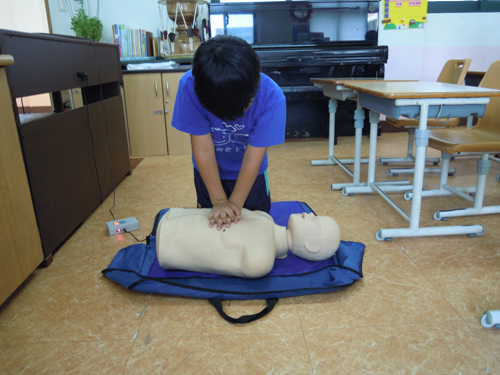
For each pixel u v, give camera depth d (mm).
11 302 1277
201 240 1283
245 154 1261
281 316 1186
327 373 970
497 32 3914
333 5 3475
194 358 1026
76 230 1824
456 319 1159
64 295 1312
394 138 3764
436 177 2551
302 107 3758
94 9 3480
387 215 1943
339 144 3553
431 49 3926
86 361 1021
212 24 3455
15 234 1271
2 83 1222
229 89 857
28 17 3447
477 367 981
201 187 1590
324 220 1391
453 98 1498
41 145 1460
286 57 3234
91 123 1998
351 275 1316
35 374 980
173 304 1254
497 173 2590
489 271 1413
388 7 3684
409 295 1278
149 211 2049
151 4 3479
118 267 1405
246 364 1003
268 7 3439
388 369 979
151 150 3262
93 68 2066
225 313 1187
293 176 2627
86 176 1916
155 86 3107
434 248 1588
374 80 2393
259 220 1329
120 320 1182
